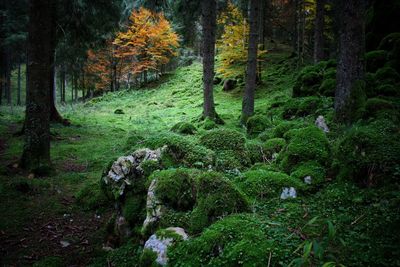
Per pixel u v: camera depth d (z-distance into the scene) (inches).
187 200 179.9
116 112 973.8
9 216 254.5
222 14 1080.8
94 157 434.6
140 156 226.5
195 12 734.5
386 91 355.6
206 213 164.1
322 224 152.8
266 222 153.1
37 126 352.8
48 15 347.3
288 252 126.7
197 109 887.7
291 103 479.2
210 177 178.4
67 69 1246.9
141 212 202.2
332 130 290.5
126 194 215.2
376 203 165.6
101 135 595.8
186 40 1321.4
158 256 147.6
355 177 195.0
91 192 296.0
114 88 1519.4
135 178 216.8
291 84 845.2
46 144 359.9
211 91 616.4
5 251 207.0
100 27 625.9
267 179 205.2
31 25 343.0
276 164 242.5
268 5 1131.9
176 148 231.9
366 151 200.7
